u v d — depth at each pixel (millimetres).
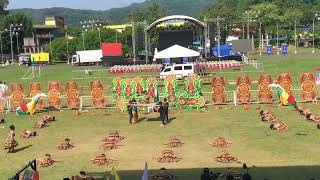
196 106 34750
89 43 130000
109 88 50219
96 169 20391
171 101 35094
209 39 101812
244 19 150000
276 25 171375
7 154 23703
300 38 159750
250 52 118625
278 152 21859
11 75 79312
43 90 51094
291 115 30734
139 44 105000
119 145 24609
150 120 31203
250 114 31688
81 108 36344
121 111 34812
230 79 54125
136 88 34781
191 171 19516
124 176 19234
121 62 97438
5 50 154125
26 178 15672
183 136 26062
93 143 25344
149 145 24344
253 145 23359
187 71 54500
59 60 129250
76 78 66438
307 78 35156
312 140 23891
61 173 19984
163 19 88000
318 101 35594
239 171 18953
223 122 29453
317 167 19328
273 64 77250
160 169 19016
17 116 34750
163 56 56500
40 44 182125
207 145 23828
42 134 28172
